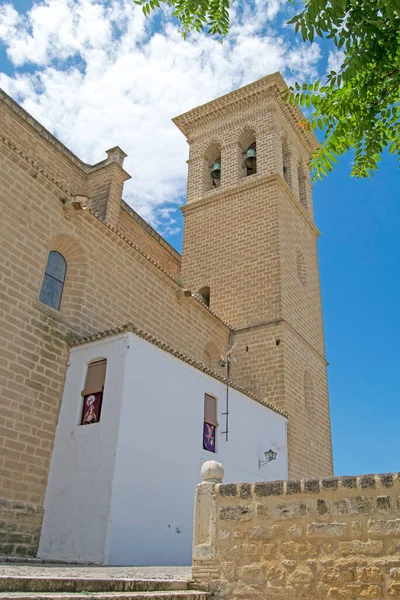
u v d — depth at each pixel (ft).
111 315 57.36
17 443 42.09
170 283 69.46
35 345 46.52
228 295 89.56
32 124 72.74
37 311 47.88
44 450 44.14
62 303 52.80
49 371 47.03
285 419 72.13
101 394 44.80
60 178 76.54
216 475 29.35
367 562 22.82
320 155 27.55
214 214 99.96
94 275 56.24
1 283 44.86
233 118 108.58
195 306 74.79
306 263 100.89
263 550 25.46
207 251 96.84
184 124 115.34
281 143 104.58
